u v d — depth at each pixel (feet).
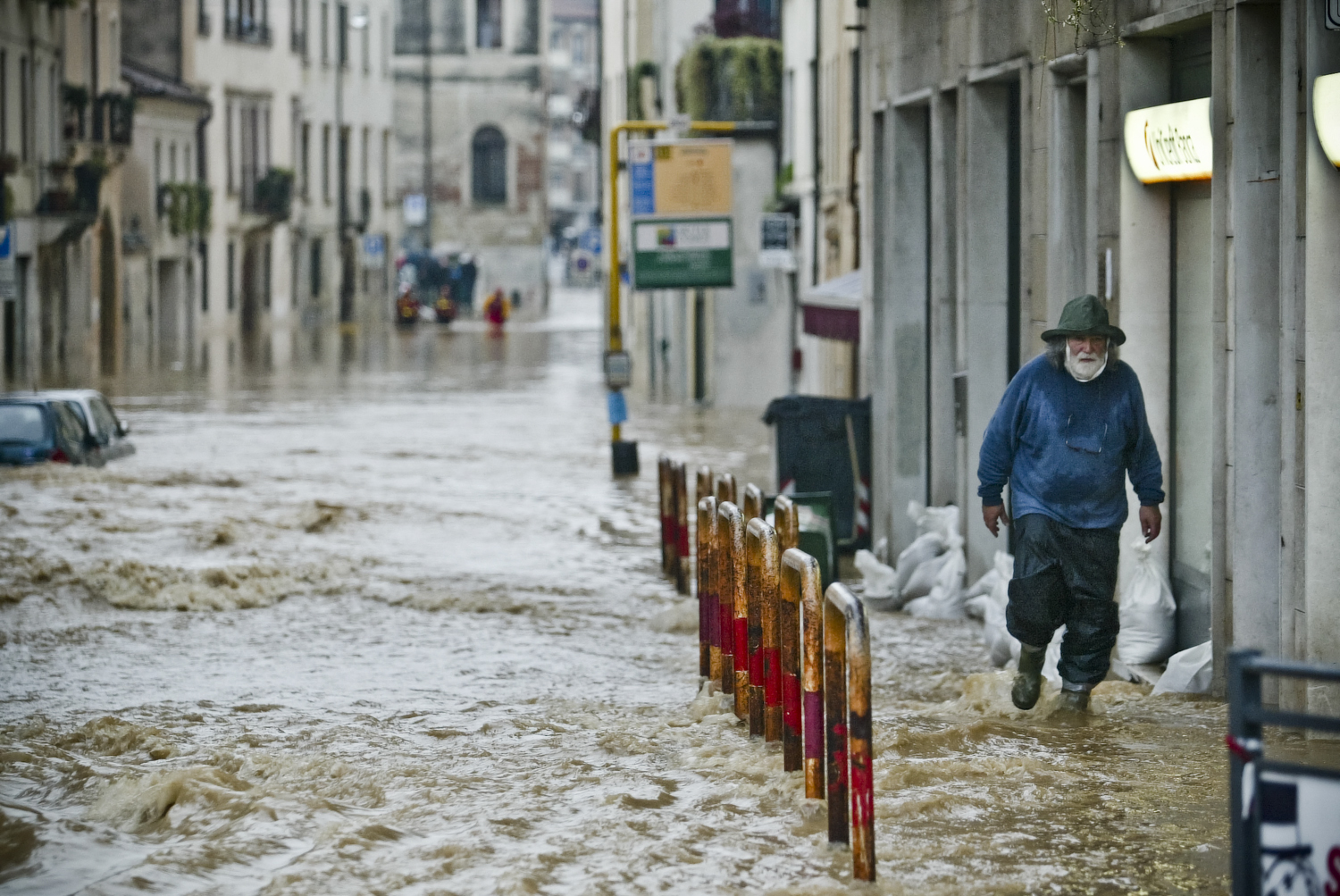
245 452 263.08
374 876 59.57
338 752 81.20
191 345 606.55
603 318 610.65
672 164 239.09
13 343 484.33
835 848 61.52
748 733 82.74
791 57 345.92
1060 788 69.92
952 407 139.23
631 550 167.02
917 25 142.00
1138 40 101.30
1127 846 61.77
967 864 60.13
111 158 558.15
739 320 362.53
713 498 96.37
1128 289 103.19
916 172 149.79
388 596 136.36
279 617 127.65
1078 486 82.69
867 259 156.97
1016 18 120.16
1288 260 80.94
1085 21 106.22
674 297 409.69
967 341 131.34
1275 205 86.07
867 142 156.35
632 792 70.38
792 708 71.36
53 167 495.41
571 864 61.00
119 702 96.17
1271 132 85.92
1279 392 82.74
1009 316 131.95
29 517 179.11
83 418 237.04
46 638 117.91
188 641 117.70
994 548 128.88
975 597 126.72
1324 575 80.12
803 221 330.34
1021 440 84.07
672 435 293.23
